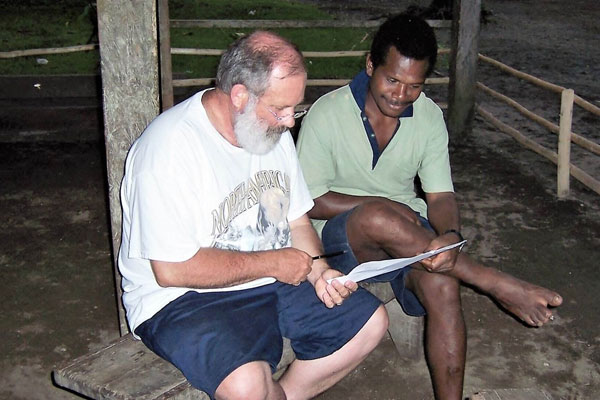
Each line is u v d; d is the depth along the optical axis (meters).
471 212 4.98
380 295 3.02
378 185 2.98
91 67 6.93
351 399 3.16
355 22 6.51
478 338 3.61
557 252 4.45
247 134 2.21
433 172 2.95
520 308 2.68
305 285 2.57
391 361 3.40
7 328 3.68
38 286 4.07
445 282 2.70
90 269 4.26
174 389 2.27
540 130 6.61
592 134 6.53
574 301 3.93
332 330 2.51
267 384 2.26
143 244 2.21
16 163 5.71
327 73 7.36
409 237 2.65
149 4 2.60
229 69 2.18
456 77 6.18
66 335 3.65
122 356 2.44
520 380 3.30
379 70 2.68
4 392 3.22
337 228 2.78
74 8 10.26
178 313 2.32
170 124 2.24
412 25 2.63
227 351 2.23
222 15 9.71
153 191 2.18
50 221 4.83
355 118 2.85
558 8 13.04
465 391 3.22
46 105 6.23
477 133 6.46
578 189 5.35
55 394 3.22
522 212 4.98
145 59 2.65
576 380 3.31
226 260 2.27
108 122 2.72
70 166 5.69
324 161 2.91
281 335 2.45
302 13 10.24
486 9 11.86
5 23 9.20
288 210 2.54
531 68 8.75
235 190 2.32
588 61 9.18
